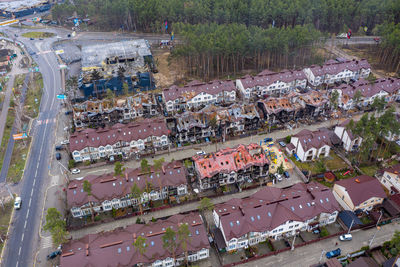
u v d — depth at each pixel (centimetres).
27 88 19075
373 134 11988
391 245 8475
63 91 18488
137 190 9631
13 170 12575
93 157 12794
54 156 13225
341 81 18375
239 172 11188
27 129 15088
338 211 9694
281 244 9425
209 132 13800
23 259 9175
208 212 10500
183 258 8756
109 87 17925
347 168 11969
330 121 14688
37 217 10500
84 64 19988
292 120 14850
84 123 14725
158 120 13650
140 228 9069
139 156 12812
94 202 10144
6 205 11000
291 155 12744
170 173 10838
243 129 14288
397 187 10788
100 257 8225
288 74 17538
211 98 16450
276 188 10225
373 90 15750
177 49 19775
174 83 19025
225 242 9094
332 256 8850
